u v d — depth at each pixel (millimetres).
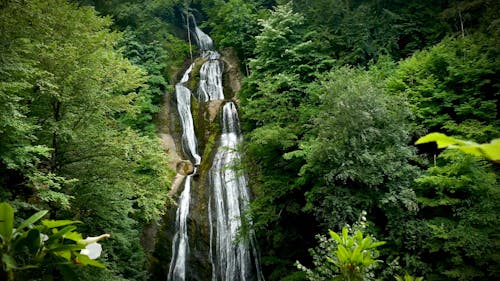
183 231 14844
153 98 21781
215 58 27797
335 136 9453
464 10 16344
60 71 7402
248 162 13508
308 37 17656
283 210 12789
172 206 15359
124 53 22031
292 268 12258
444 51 12617
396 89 12414
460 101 11617
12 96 5699
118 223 9109
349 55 16250
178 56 28469
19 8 6262
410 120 11602
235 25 24422
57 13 7914
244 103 20125
